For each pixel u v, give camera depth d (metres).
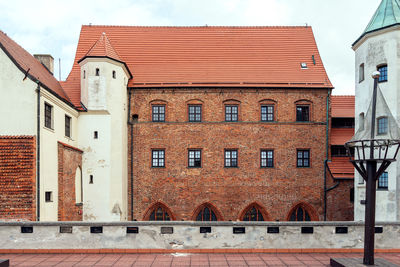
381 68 18.16
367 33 18.55
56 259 10.30
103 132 21.75
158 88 23.98
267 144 23.72
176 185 23.41
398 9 18.20
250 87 23.73
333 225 11.39
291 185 23.44
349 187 22.39
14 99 15.76
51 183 17.12
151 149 23.72
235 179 23.42
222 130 23.77
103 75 21.64
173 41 26.78
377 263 9.11
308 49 26.52
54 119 17.70
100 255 10.82
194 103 24.05
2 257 10.58
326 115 23.88
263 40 26.95
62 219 17.80
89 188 21.44
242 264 9.77
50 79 21.05
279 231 11.31
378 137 9.44
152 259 10.29
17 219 14.93
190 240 11.24
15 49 18.06
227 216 23.22
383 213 17.20
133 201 23.36
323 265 9.72
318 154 23.64
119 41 26.64
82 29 27.05
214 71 24.95
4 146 15.21
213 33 27.25
